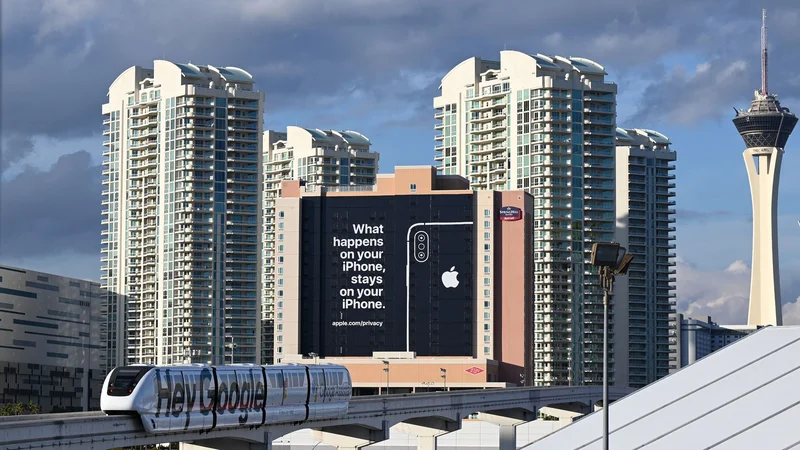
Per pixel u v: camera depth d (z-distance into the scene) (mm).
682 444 64500
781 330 72625
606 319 54344
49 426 87188
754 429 64125
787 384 67250
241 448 120375
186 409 104375
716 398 67750
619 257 53969
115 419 96438
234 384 112562
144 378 98625
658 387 70500
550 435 68688
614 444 66188
